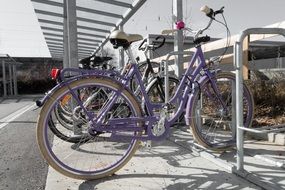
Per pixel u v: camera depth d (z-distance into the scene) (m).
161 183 2.57
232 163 2.88
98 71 2.81
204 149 3.33
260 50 7.49
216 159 2.98
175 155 3.27
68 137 3.58
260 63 7.41
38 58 24.59
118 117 2.84
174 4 4.87
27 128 5.71
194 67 3.23
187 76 3.18
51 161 2.61
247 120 3.47
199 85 3.15
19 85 22.84
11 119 7.14
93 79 2.70
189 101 3.14
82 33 9.45
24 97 17.33
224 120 3.60
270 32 2.57
